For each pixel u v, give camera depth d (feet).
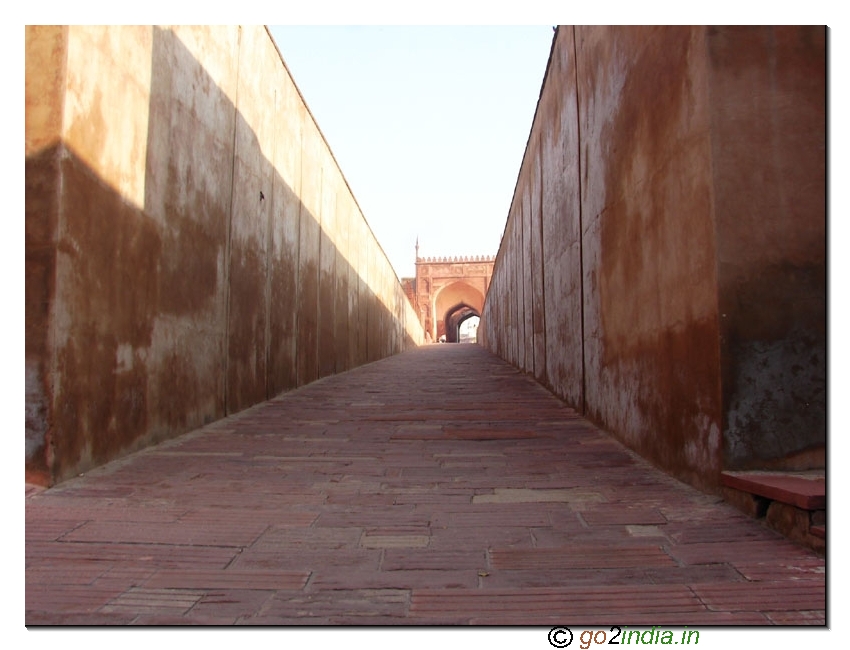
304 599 7.63
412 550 9.27
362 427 20.10
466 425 20.30
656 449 13.91
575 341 22.65
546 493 12.22
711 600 7.43
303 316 32.45
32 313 12.44
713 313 10.87
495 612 7.24
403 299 91.76
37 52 12.71
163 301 17.35
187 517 10.85
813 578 7.91
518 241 42.09
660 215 13.30
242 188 23.47
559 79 25.31
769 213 10.68
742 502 10.30
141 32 15.84
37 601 7.57
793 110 10.79
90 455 13.79
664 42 12.88
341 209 43.24
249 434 18.85
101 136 14.06
